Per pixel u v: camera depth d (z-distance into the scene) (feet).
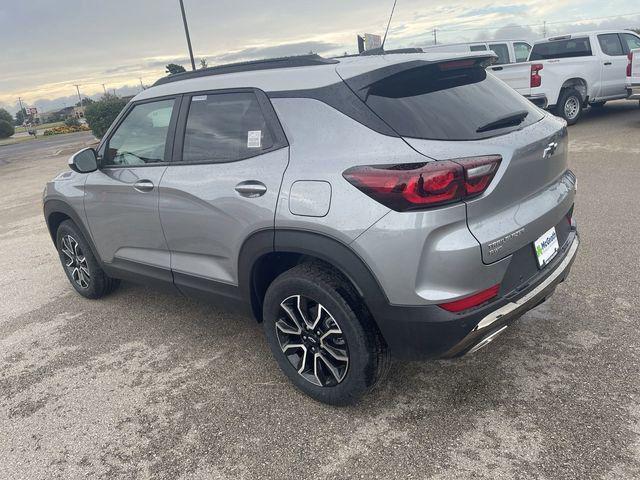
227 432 8.87
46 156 76.18
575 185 10.01
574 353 9.92
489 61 9.56
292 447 8.36
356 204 7.64
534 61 36.35
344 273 8.01
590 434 7.86
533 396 8.85
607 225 16.48
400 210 7.32
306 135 8.53
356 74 8.35
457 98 8.45
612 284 12.50
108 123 79.51
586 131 33.91
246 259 9.37
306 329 9.05
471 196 7.34
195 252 10.65
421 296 7.46
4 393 10.86
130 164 11.76
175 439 8.84
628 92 33.81
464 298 7.43
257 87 9.37
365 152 7.77
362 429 8.57
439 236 7.27
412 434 8.32
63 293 16.16
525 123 8.73
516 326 11.08
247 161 9.25
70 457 8.70
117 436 9.10
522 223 7.96
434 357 7.98
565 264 9.12
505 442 7.90
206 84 10.30
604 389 8.81
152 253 11.82
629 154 25.85
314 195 8.06
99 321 13.76
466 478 7.33
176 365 11.19
